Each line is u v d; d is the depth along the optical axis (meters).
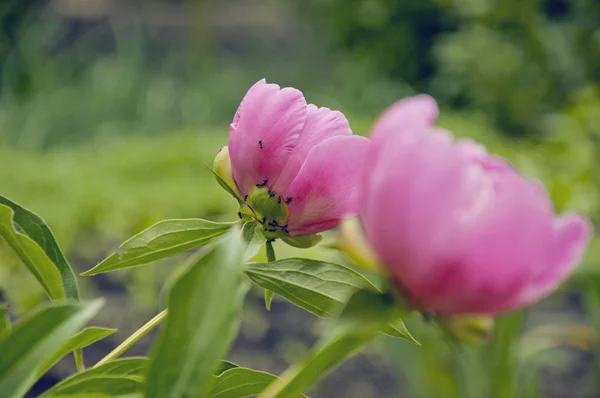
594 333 2.32
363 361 2.38
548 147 3.55
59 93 4.90
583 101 3.64
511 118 4.88
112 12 5.79
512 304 0.55
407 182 0.55
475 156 0.56
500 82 4.80
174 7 6.07
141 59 5.34
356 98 5.27
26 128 4.62
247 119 0.69
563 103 4.71
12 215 0.66
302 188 0.67
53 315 0.56
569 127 3.42
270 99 0.69
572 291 2.49
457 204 0.54
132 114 4.85
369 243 0.57
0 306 0.60
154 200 2.96
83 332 0.64
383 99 5.26
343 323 0.56
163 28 5.61
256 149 0.69
